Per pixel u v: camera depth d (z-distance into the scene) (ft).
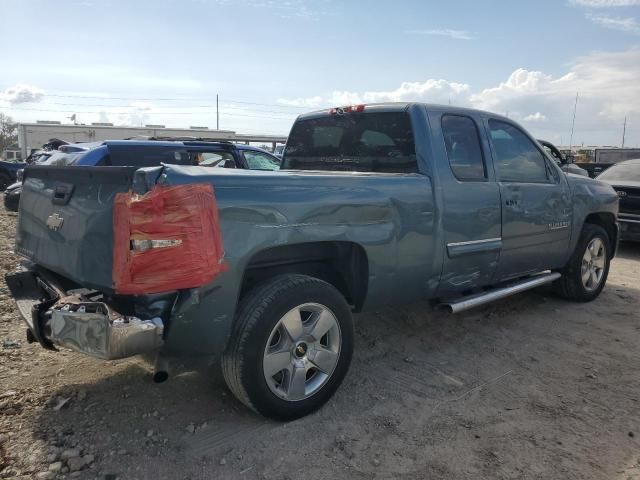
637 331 16.02
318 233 10.36
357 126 14.48
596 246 19.03
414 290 12.67
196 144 28.71
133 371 12.39
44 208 11.02
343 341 11.07
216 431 10.07
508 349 14.49
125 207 8.45
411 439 9.99
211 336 9.27
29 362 12.74
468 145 14.08
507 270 15.24
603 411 11.13
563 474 8.99
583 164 45.34
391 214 11.66
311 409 10.70
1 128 214.90
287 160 16.80
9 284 11.57
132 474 8.72
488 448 9.72
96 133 122.72
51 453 9.10
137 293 8.46
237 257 9.21
